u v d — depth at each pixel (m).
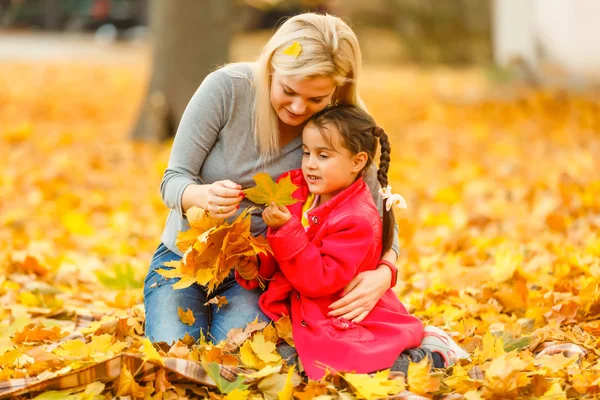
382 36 26.45
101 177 10.41
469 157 11.62
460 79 21.80
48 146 12.19
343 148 4.09
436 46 26.23
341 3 25.75
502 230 7.64
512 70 17.17
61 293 5.87
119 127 14.58
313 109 4.10
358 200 4.18
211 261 4.09
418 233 7.86
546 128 13.42
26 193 9.36
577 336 4.66
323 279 3.99
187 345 4.15
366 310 4.12
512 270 5.72
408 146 12.61
